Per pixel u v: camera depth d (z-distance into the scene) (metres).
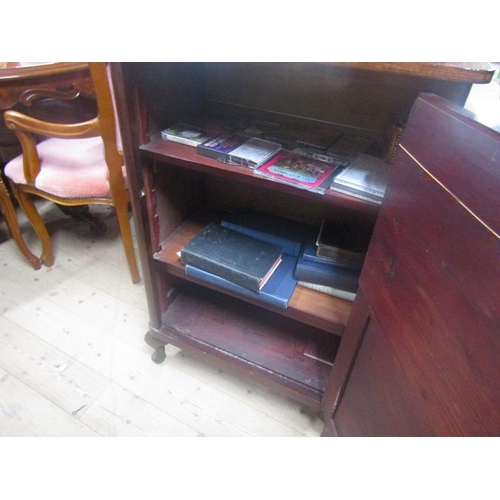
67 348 1.14
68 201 1.21
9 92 1.03
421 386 0.44
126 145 0.71
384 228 0.50
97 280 1.42
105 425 0.95
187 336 1.01
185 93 0.82
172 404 1.01
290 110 0.87
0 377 1.04
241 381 1.08
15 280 1.39
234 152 0.68
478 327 0.34
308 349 0.99
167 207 0.90
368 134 0.82
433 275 0.40
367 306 0.58
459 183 0.35
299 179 0.62
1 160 1.72
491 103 0.74
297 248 0.88
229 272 0.79
